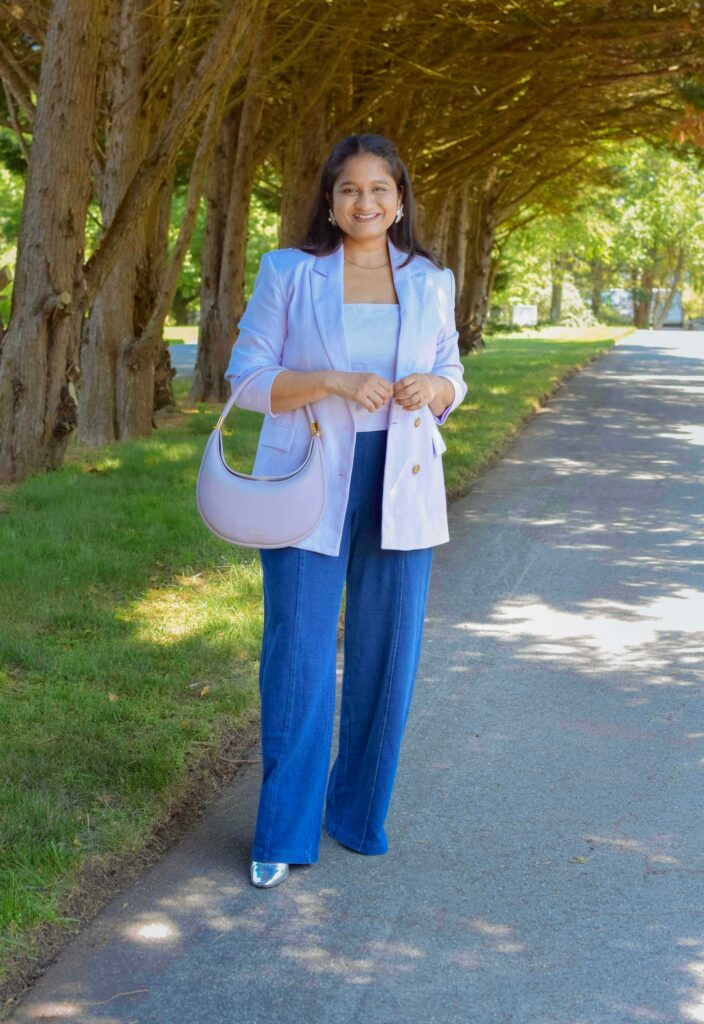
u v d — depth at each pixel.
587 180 31.16
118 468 10.13
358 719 3.57
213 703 4.54
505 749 4.43
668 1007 2.83
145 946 3.04
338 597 3.42
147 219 13.74
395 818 3.84
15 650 5.02
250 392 3.32
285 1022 2.75
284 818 3.41
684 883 3.43
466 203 31.95
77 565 6.52
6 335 9.58
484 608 6.42
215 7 12.18
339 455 3.35
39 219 9.36
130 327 12.62
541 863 3.54
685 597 6.73
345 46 14.17
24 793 3.66
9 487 9.26
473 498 9.76
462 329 32.72
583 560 7.58
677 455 12.53
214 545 7.17
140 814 3.62
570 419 15.95
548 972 2.97
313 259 3.38
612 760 4.34
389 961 3.01
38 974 2.91
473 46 14.61
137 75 12.26
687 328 76.19
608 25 12.93
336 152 3.36
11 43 13.55
